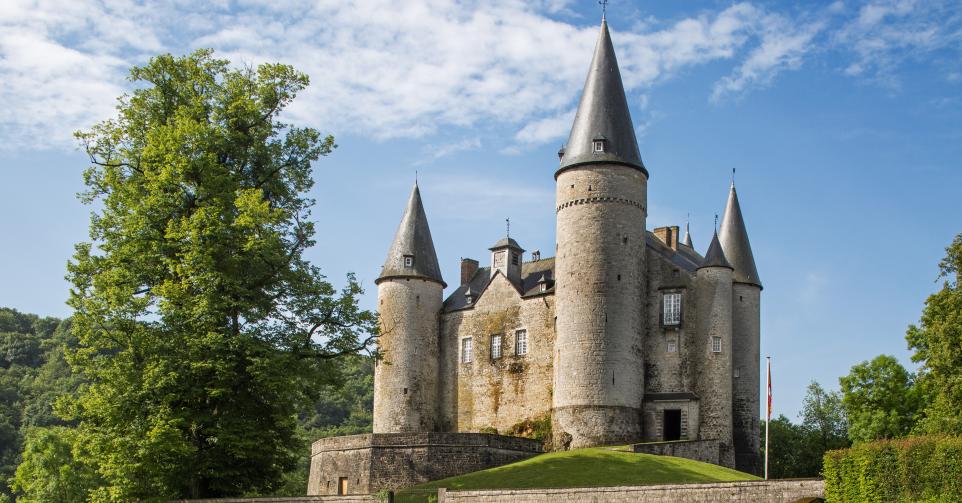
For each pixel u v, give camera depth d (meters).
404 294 70.31
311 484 61.44
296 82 45.72
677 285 63.06
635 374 61.19
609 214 61.62
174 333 40.09
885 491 30.36
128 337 39.97
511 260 70.06
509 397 67.31
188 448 38.31
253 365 39.72
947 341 46.34
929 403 61.84
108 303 39.62
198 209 40.84
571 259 61.84
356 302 44.28
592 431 59.25
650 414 61.22
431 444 55.38
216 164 41.75
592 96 63.84
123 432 39.19
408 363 69.50
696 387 61.44
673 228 69.81
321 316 43.81
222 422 39.81
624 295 61.19
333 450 58.69
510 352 68.00
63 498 55.66
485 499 37.78
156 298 40.88
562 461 51.84
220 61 45.38
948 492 29.19
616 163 62.12
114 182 41.88
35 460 56.94
